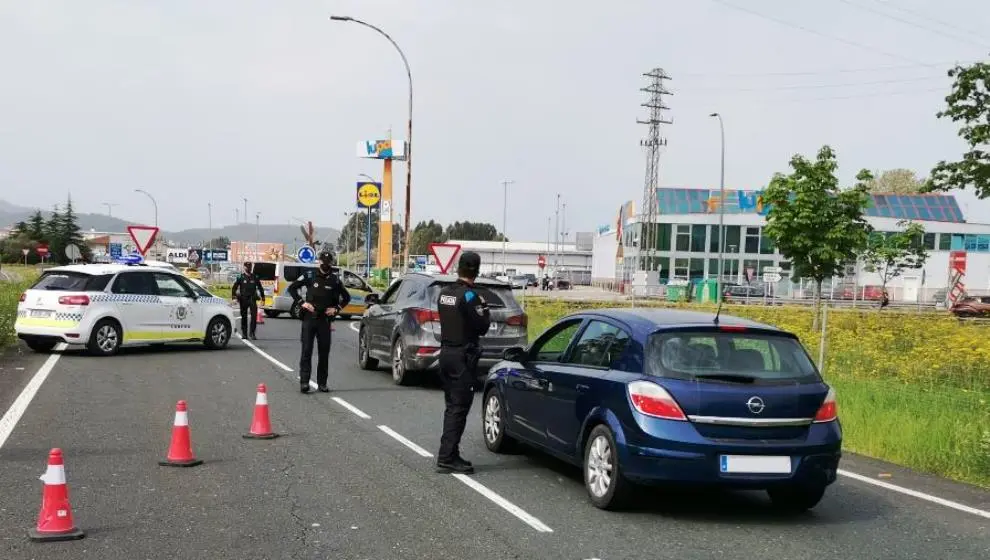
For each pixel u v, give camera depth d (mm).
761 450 6012
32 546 5242
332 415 10438
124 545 5312
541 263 55031
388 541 5523
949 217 76500
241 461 7777
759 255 73688
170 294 17297
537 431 7617
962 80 18109
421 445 8750
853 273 60688
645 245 73375
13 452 7848
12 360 15164
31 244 117688
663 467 5969
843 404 11055
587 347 7168
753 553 5492
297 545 5398
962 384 13719
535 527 5934
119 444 8336
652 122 71562
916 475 8156
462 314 7648
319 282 12383
